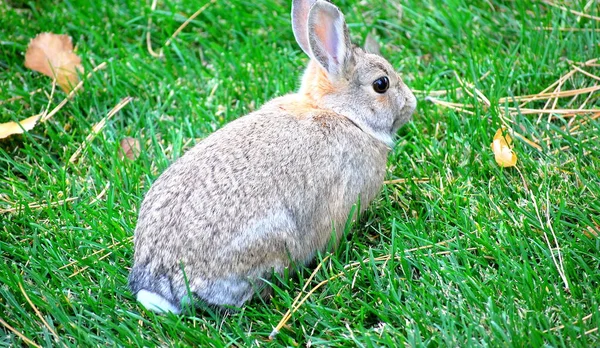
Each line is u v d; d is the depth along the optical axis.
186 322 6.77
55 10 10.23
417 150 8.39
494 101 8.55
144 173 8.41
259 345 6.60
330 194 7.19
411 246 7.35
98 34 10.00
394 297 6.71
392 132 7.90
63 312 6.82
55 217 7.84
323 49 7.44
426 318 6.52
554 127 8.36
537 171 7.88
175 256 6.70
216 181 6.82
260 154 6.96
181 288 6.71
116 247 7.52
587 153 8.04
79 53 9.75
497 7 10.15
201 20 10.37
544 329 6.36
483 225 7.36
